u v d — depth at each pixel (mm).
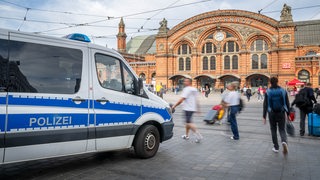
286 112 7953
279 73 52562
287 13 52344
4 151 4836
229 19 56844
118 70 6789
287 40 52094
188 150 8117
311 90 10562
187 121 9516
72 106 5746
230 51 57594
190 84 9688
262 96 40844
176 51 62125
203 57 59844
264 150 8156
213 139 9797
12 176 5727
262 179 5645
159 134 7641
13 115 4910
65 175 5812
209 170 6211
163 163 6758
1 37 4891
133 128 6887
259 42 55312
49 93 5422
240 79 56062
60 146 5551
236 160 7043
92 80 6172
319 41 67500
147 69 68000
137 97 7082
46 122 5328
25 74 5137
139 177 5719
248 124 13820
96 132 6129
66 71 5742
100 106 6246
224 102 10062
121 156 7406
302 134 10602
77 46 6008
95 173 5961
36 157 5250
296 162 6883
